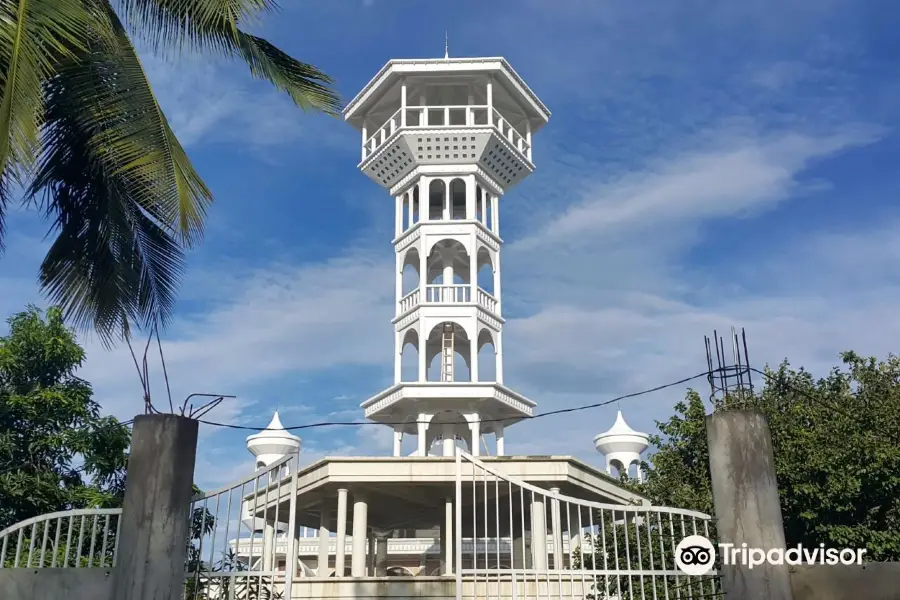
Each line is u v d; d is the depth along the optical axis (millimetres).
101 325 15258
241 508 12320
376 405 31609
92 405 21438
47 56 12719
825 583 11523
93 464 20344
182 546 11648
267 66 14984
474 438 30297
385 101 34719
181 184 12781
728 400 13312
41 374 21234
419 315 31516
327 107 15555
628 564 12352
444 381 30578
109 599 11492
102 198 15102
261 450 32406
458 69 32875
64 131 14555
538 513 20234
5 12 11633
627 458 32562
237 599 12266
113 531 18234
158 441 11977
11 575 11688
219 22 14086
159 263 15859
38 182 14633
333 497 23750
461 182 33750
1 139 10266
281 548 30328
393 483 21484
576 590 16656
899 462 16078
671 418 20109
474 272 31953
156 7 14086
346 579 19531
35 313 21875
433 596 19328
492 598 16375
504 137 33219
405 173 33812
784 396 20172
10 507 18812
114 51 13375
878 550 15594
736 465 11805
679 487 19109
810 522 16453
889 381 19797
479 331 31531
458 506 13234
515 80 33938
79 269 15148
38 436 20250
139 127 13086
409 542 35469
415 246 32812
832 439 17172
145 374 12375
